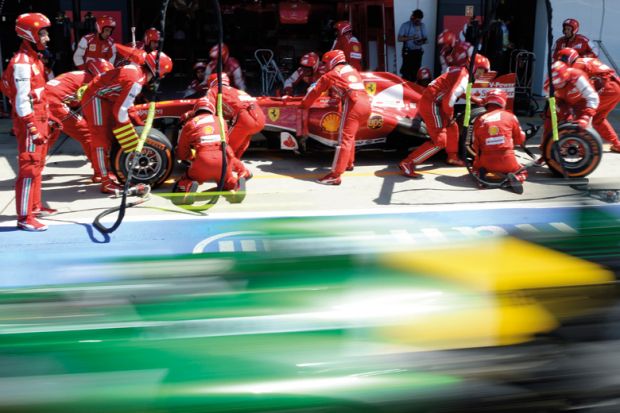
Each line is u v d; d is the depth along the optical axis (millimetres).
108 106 6484
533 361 1409
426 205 6184
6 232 5574
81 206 6344
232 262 1555
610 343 1448
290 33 13234
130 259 1598
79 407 1262
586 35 13023
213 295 1457
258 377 1333
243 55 13281
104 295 1448
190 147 6516
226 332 1378
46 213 6047
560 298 1494
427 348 1401
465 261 1584
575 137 7129
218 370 1331
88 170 7828
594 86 8250
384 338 1403
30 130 5496
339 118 7680
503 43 11328
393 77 8047
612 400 1396
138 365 1318
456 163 8062
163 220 3072
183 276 1520
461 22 12633
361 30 12328
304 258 1593
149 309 1417
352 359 1370
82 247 1816
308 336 1388
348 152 7141
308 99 7254
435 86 7211
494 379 1384
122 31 11969
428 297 1483
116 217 5863
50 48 11781
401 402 1342
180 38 13195
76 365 1305
